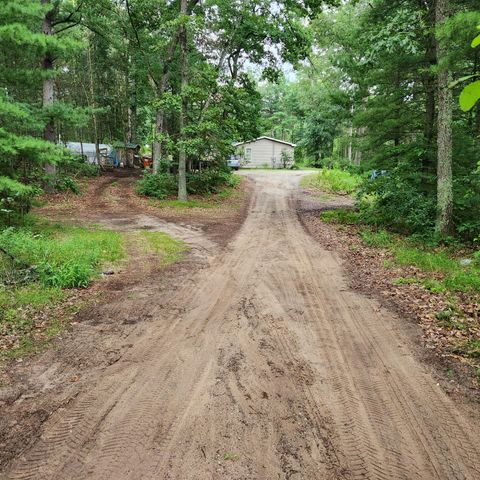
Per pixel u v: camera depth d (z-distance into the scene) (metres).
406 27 10.27
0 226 10.48
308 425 3.50
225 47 19.08
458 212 11.24
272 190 24.56
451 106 10.38
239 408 3.73
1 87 10.81
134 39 22.58
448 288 7.02
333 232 12.68
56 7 17.27
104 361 4.65
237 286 7.38
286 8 18.08
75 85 30.66
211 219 15.25
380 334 5.36
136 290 7.13
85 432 3.43
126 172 30.92
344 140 15.92
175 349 4.94
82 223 13.28
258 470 2.98
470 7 9.75
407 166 12.53
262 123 26.39
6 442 3.32
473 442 3.30
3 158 9.89
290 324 5.69
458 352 4.80
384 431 3.43
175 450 3.20
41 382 4.22
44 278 7.10
